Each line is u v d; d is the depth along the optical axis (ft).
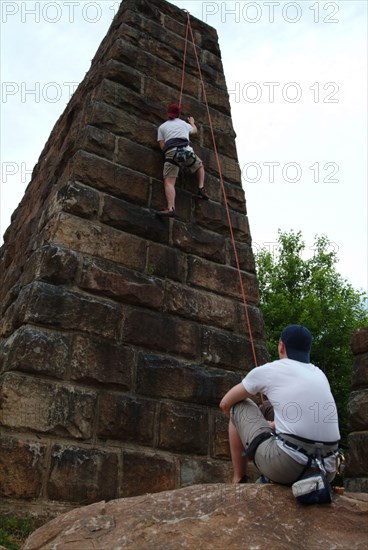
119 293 19.88
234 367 21.56
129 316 19.74
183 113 26.37
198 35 29.40
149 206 22.47
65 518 11.43
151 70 26.07
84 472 16.51
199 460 19.04
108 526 10.73
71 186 20.59
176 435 18.89
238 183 26.48
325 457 11.24
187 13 29.50
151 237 21.85
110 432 17.54
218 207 24.95
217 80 28.78
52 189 23.53
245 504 10.84
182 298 21.53
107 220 20.89
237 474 12.70
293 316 83.82
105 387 18.11
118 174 22.09
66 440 16.69
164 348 20.11
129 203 21.91
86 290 19.19
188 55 28.17
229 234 24.59
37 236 21.17
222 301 22.67
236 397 12.23
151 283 20.90
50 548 10.30
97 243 20.22
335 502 11.18
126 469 17.33
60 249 19.25
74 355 17.88
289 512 10.74
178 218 23.29
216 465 19.30
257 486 11.39
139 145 23.54
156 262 21.49
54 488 15.85
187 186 24.43
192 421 19.45
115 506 11.55
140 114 24.34
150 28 27.27
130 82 24.88
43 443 16.21
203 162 25.82
